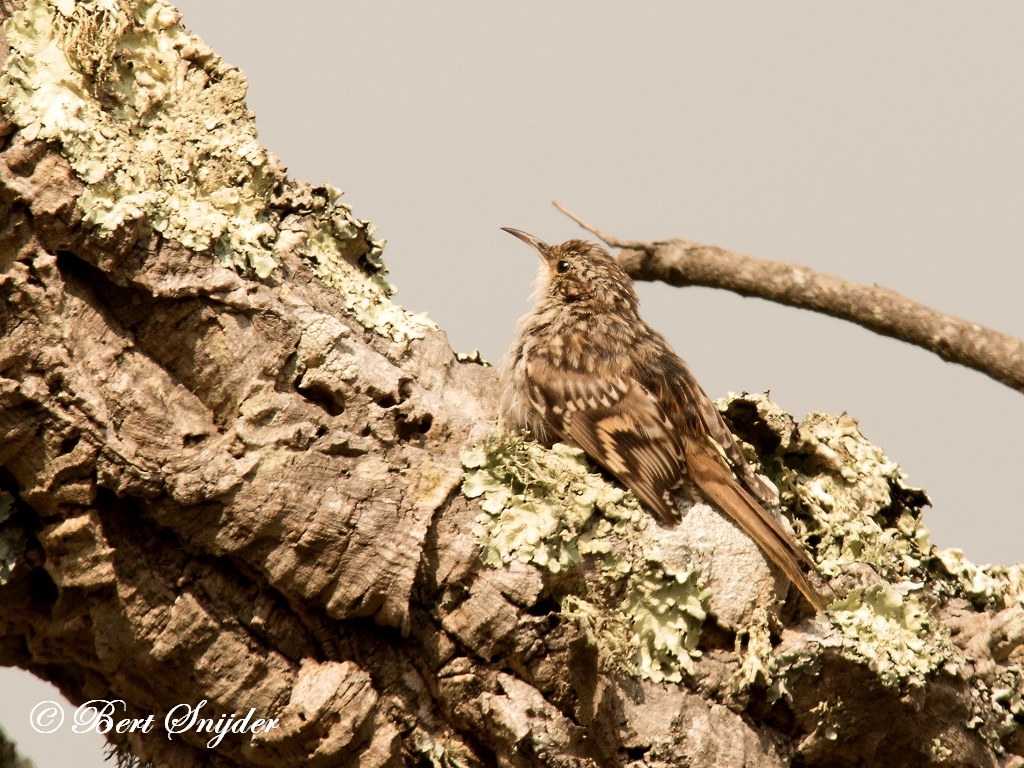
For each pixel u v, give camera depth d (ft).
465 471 17.60
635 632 17.84
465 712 16.74
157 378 16.16
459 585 16.79
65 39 16.90
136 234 16.01
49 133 15.72
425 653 16.79
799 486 22.25
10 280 15.40
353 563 16.20
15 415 15.37
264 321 17.03
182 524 16.03
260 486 15.99
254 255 17.63
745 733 17.80
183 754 17.75
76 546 15.78
